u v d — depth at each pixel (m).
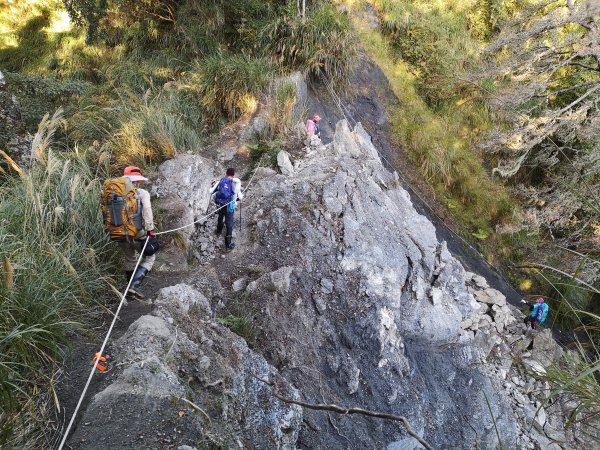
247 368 4.82
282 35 13.06
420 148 14.43
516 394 8.89
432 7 17.64
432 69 15.93
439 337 8.23
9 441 3.14
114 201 5.27
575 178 10.48
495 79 16.39
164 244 6.84
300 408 4.98
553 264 11.95
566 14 14.07
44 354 3.90
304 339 6.62
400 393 7.03
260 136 10.59
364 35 15.24
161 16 14.11
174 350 4.18
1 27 17.22
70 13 12.41
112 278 5.66
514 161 13.59
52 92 10.31
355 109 13.89
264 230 7.69
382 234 8.41
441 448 7.34
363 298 7.41
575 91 16.12
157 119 9.40
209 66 11.34
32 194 5.09
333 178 8.69
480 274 13.20
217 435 3.58
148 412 3.44
